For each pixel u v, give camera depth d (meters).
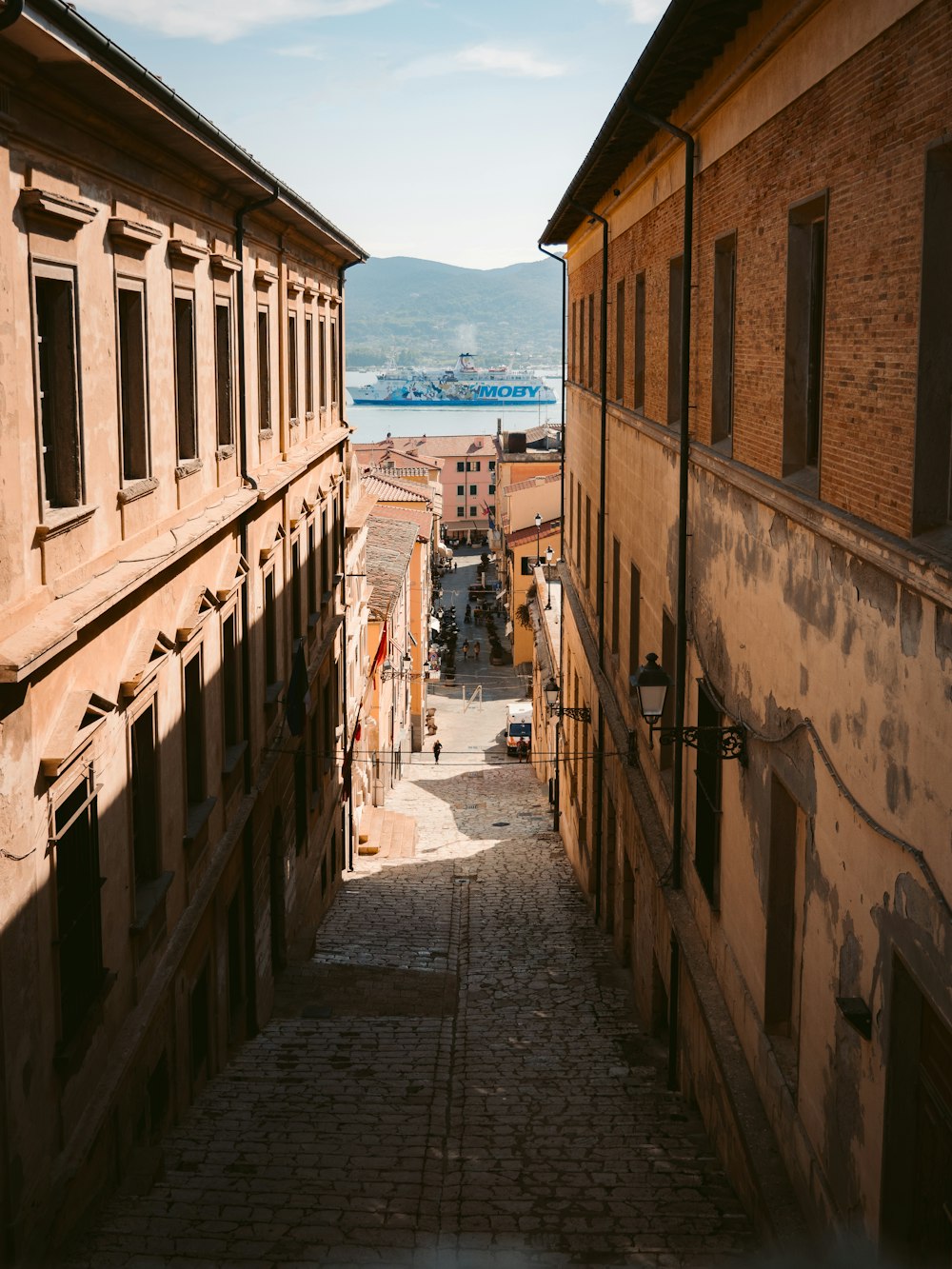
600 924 20.55
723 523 11.12
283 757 17.86
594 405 22.83
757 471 9.82
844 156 7.52
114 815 9.88
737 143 10.44
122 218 9.70
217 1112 12.16
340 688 25.44
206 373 13.04
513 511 63.47
